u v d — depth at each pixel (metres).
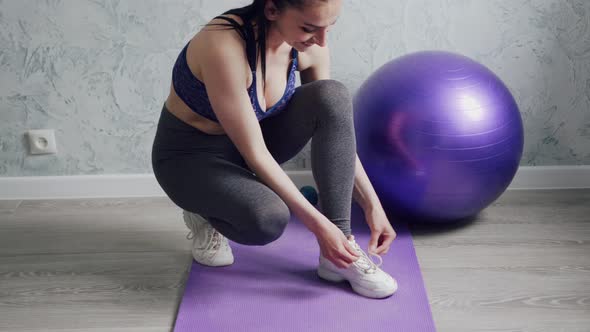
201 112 1.55
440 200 1.89
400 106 1.84
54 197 2.36
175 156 1.62
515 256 1.88
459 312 1.62
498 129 1.83
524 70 2.22
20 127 2.27
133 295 1.73
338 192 1.59
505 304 1.65
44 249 1.98
